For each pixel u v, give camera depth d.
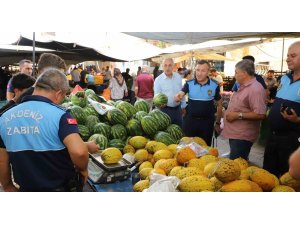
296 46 3.16
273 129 3.52
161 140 3.56
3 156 2.21
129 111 4.07
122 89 12.76
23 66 5.37
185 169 2.41
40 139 2.04
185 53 18.38
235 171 2.17
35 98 2.13
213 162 2.51
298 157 1.62
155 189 2.07
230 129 3.94
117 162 2.95
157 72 14.91
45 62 3.21
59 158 2.09
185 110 4.94
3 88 12.96
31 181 2.05
